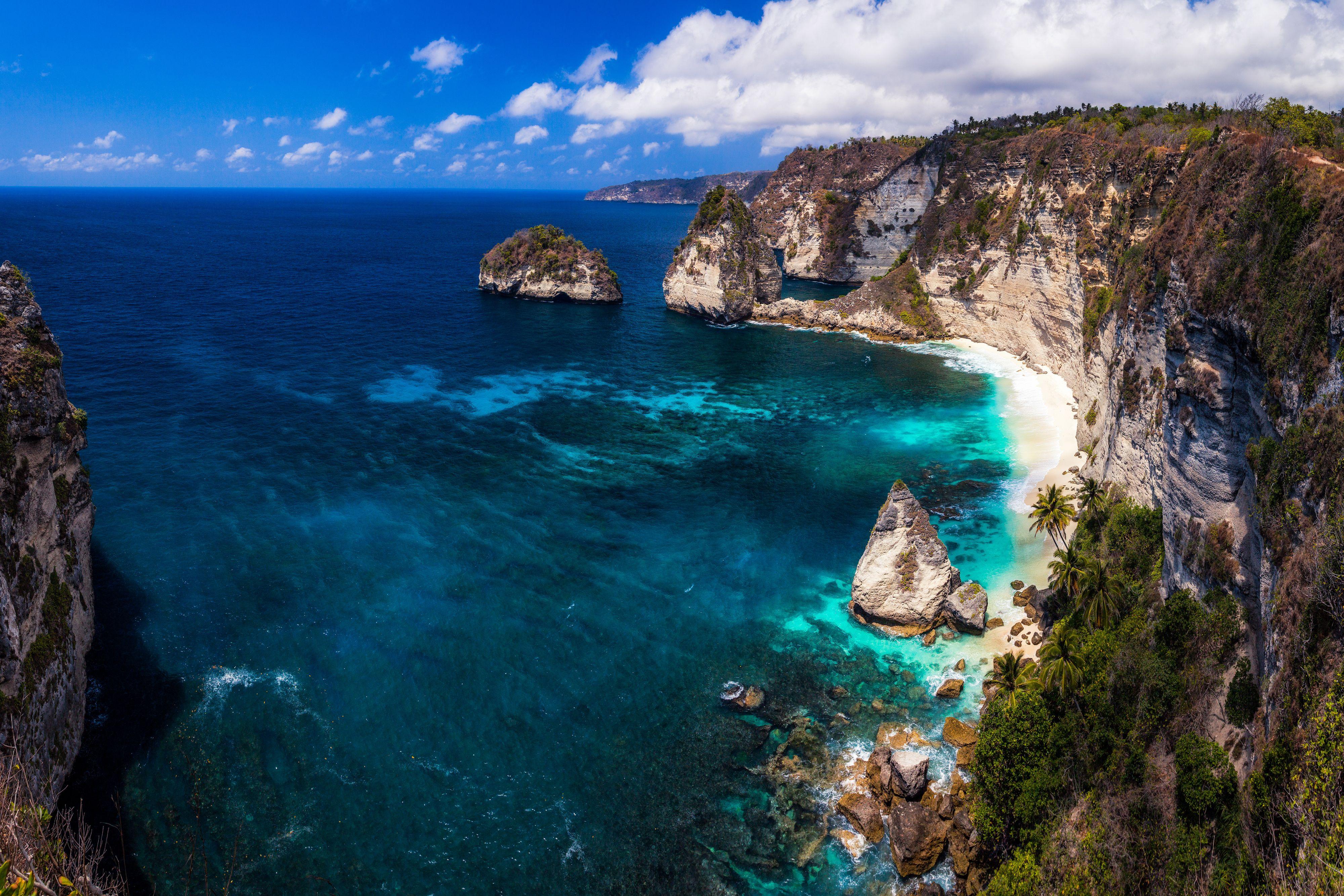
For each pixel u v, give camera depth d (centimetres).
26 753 3319
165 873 3344
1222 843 2884
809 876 3438
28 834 1839
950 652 4897
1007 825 3391
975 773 3606
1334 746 2480
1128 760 3438
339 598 5306
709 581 5706
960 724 4228
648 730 4253
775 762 4050
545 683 4588
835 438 8656
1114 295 7856
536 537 6291
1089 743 3600
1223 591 3934
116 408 8719
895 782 3797
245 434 8188
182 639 4806
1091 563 4856
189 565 5594
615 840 3591
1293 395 3512
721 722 4325
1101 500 5681
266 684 4469
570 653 4859
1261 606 3478
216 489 6844
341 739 4109
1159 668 3744
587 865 3466
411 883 3356
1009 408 9494
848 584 5694
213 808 3672
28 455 3878
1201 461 4316
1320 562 2809
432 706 4372
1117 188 8756
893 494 5116
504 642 4934
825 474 7662
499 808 3738
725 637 5062
